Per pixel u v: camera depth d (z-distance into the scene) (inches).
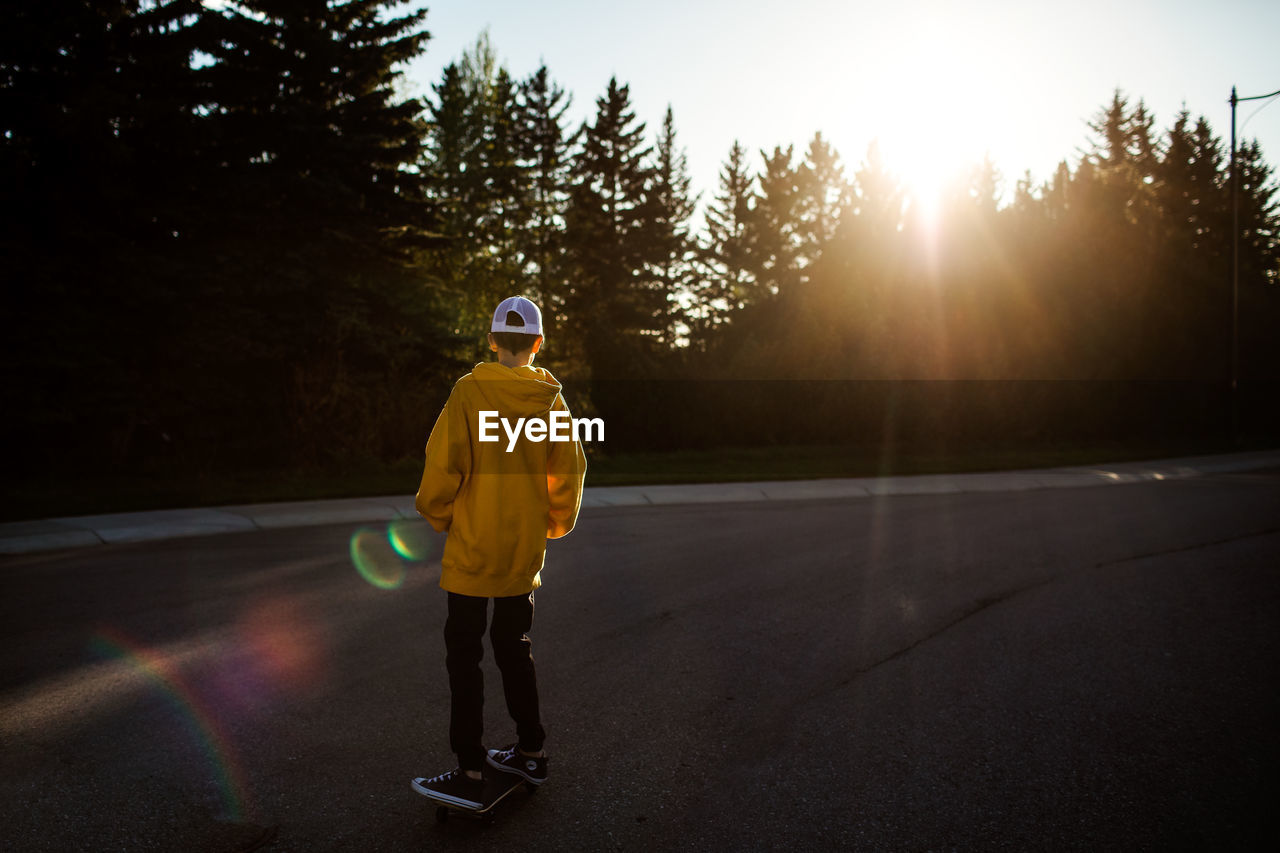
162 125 652.1
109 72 645.3
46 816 128.3
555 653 213.8
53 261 614.2
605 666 203.6
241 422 729.0
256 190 709.9
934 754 154.4
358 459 697.6
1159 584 294.5
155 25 669.9
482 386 128.6
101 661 202.4
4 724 163.8
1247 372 1294.3
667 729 165.6
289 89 776.9
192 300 682.8
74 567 312.5
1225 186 2185.0
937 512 486.3
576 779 143.7
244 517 426.6
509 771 133.0
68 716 167.9
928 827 128.0
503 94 1951.3
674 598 271.4
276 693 182.1
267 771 144.7
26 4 611.5
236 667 198.8
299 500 495.8
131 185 654.5
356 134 784.3
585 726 166.9
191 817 128.6
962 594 278.7
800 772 146.6
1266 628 239.3
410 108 831.1
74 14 618.8
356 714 170.6
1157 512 484.7
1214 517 462.6
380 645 217.2
